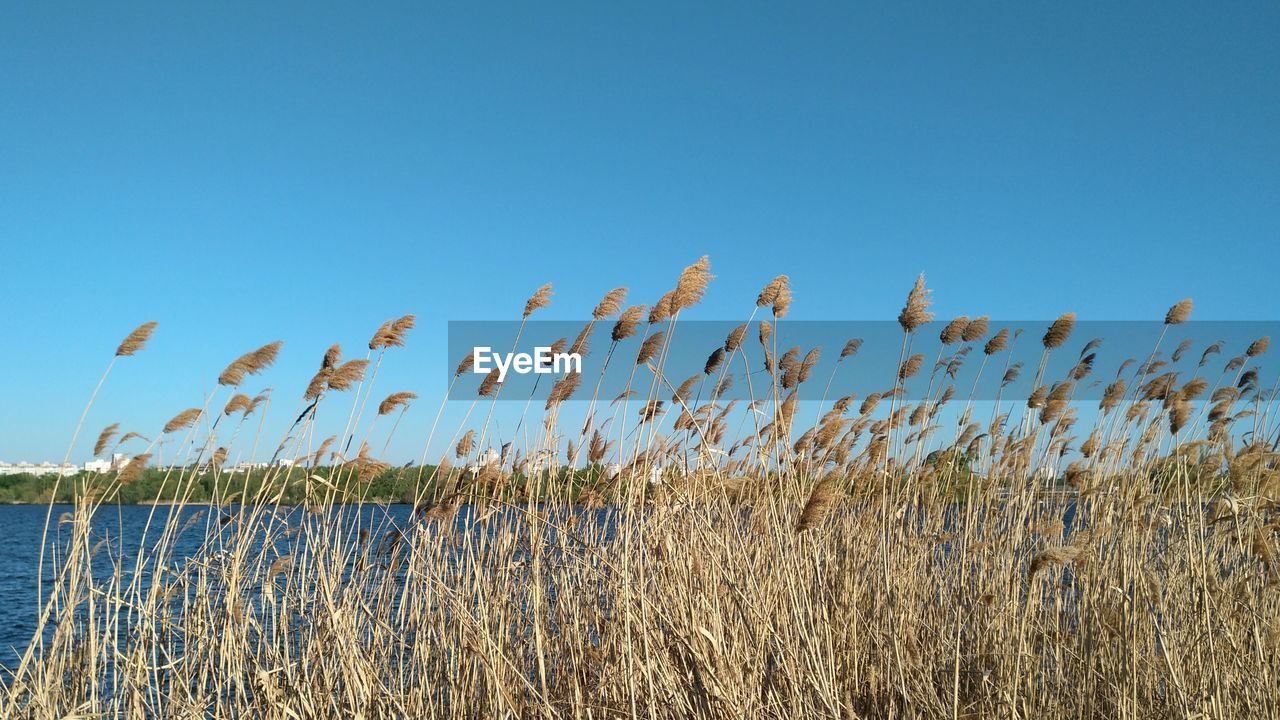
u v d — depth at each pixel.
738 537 3.76
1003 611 3.83
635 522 3.60
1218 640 3.82
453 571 3.94
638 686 3.44
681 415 4.14
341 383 3.96
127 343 3.86
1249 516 3.79
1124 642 3.86
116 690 3.54
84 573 3.72
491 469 3.94
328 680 3.54
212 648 3.66
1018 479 4.62
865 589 4.09
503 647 3.72
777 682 3.55
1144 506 4.37
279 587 3.88
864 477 4.65
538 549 3.60
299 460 3.93
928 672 3.80
